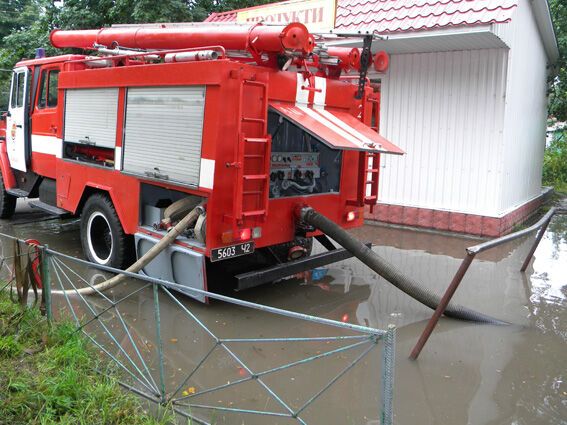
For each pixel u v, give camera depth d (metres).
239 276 4.83
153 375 3.81
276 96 4.94
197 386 3.69
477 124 8.44
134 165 5.46
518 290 5.98
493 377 3.95
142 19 12.38
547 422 3.36
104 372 3.58
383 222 9.39
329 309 5.29
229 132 4.58
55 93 7.00
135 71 5.34
